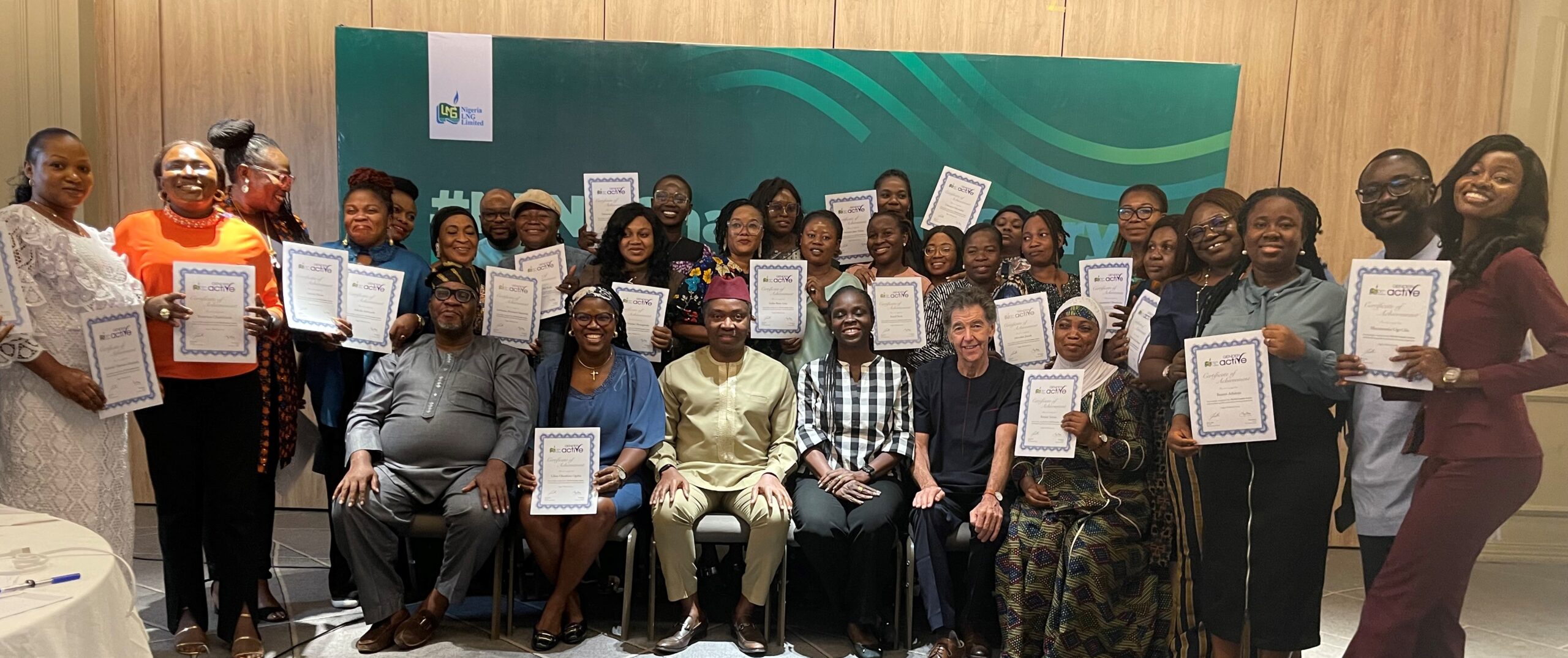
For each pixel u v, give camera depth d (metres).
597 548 3.03
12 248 2.26
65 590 1.45
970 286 3.24
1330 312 2.62
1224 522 2.79
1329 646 3.05
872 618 3.04
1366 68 3.97
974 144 4.05
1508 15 3.68
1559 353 2.35
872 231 3.66
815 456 3.21
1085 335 3.03
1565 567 2.76
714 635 3.20
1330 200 4.06
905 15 4.12
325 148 4.15
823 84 4.03
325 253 3.04
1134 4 4.09
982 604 3.05
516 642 3.09
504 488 3.01
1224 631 2.80
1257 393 2.66
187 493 2.81
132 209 4.18
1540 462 2.47
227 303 2.69
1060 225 3.88
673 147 4.04
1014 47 4.14
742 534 3.09
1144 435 2.92
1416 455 2.56
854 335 3.26
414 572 3.45
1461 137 3.88
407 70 3.95
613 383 3.22
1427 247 2.55
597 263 3.61
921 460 3.20
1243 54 4.05
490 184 4.02
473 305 3.16
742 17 4.12
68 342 2.44
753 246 3.60
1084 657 2.84
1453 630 2.58
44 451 2.42
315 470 3.41
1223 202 2.86
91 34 4.08
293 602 3.37
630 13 4.12
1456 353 2.47
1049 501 2.95
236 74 4.12
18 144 3.92
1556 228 2.53
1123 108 4.01
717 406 3.25
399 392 3.13
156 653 2.86
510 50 3.96
